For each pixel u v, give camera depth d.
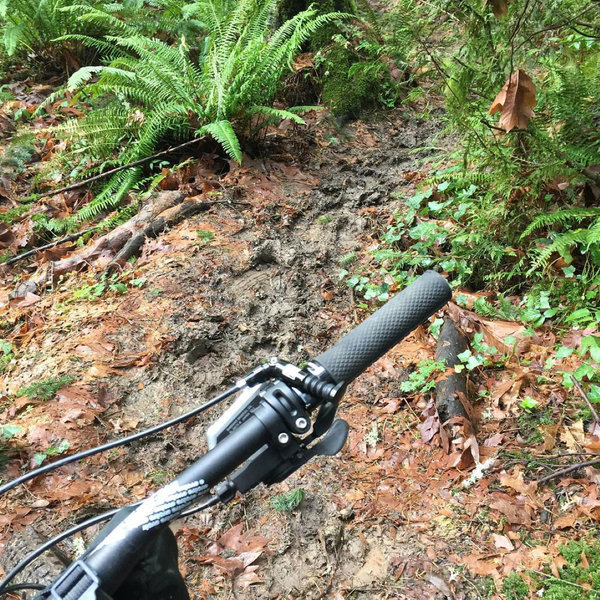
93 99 6.31
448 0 3.37
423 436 3.22
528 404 3.21
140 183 5.47
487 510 2.84
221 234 4.71
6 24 7.26
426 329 3.84
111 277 4.42
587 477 2.87
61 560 2.61
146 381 3.59
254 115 5.82
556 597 2.45
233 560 2.75
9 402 3.52
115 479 3.09
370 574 2.69
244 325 3.94
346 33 6.89
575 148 3.74
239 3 5.93
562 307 3.73
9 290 4.59
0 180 5.56
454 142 5.88
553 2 3.06
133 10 7.02
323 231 4.84
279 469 1.22
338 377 1.30
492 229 4.21
